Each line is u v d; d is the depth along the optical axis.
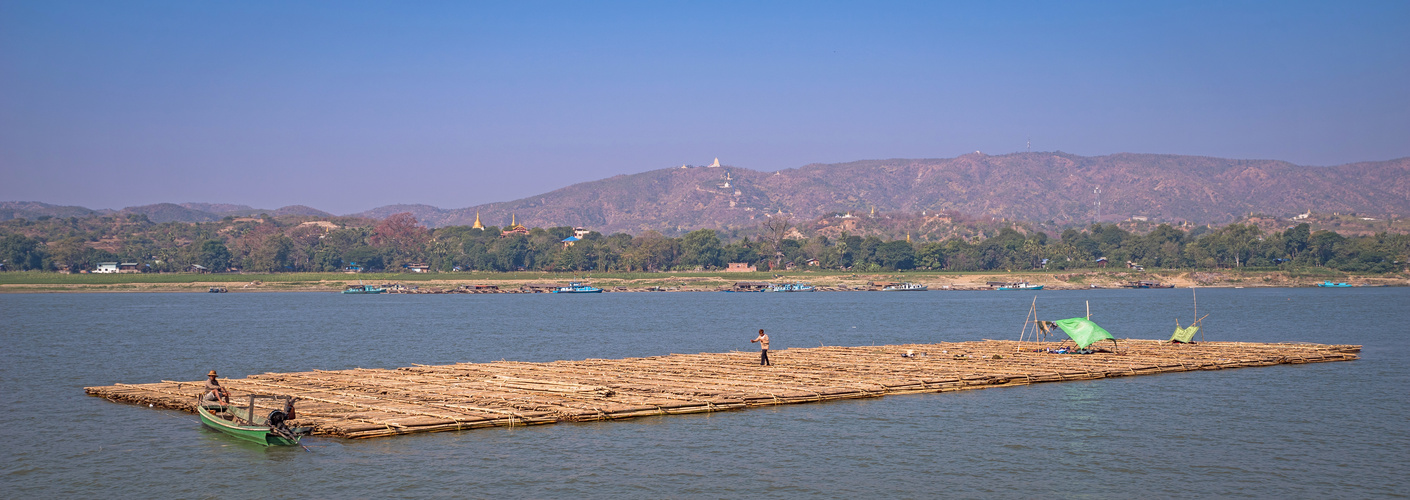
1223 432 37.62
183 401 42.25
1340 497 28.61
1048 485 29.97
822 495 28.83
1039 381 51.22
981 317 137.75
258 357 73.44
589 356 75.25
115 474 31.25
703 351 79.75
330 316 140.88
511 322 125.31
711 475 30.89
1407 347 75.19
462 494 28.72
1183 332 72.19
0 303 191.50
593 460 32.59
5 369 63.00
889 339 93.88
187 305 183.12
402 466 31.67
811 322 125.19
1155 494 29.00
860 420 39.66
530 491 29.03
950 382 48.69
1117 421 39.72
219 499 28.47
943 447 34.84
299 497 28.58
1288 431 37.84
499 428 37.44
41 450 34.62
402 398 43.03
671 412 40.59
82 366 65.44
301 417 37.62
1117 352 65.19
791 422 39.16
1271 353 63.97
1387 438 36.59
